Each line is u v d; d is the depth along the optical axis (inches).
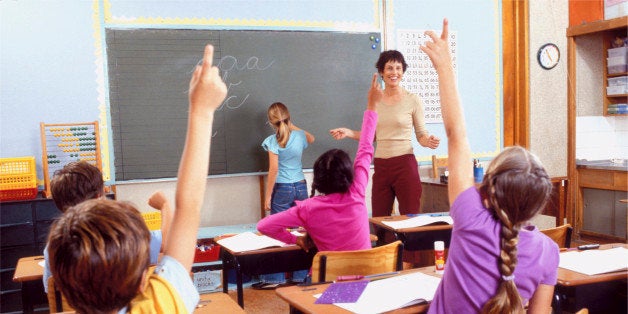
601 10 220.7
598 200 193.0
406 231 112.7
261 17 177.5
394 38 195.5
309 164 184.7
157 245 77.9
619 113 212.7
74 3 158.4
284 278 170.7
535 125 215.2
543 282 53.4
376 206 161.0
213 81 34.5
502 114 214.4
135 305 31.0
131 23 163.5
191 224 34.2
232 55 174.1
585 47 216.2
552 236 96.5
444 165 204.4
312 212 89.8
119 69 162.7
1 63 153.0
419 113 157.8
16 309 143.9
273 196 168.1
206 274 157.9
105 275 28.1
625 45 209.9
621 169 182.5
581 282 69.6
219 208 175.9
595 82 218.5
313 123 184.9
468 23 207.0
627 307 77.9
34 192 144.9
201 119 34.6
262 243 103.7
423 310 59.3
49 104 157.2
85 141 161.0
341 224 89.7
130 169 164.6
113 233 28.6
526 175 48.2
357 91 190.2
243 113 175.9
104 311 29.4
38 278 90.9
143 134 165.5
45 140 150.3
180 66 168.4
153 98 166.1
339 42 187.2
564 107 218.7
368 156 93.9
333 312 58.0
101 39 160.9
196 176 34.3
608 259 78.7
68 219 29.5
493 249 50.2
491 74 211.9
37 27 155.6
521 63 213.9
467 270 50.8
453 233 53.3
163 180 167.9
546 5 213.6
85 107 160.4
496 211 49.8
